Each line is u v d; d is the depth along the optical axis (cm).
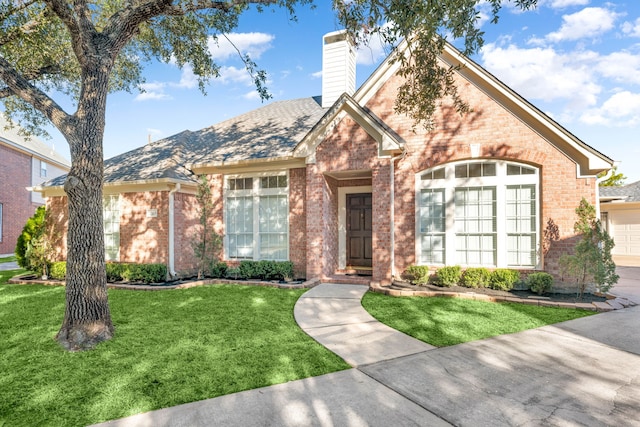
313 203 1024
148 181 1074
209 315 666
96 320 523
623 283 1083
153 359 450
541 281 808
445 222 961
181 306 740
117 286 982
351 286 949
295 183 1104
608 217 2067
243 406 328
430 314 667
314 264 1017
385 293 855
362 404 331
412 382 379
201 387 370
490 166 926
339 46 1327
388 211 952
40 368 426
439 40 609
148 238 1127
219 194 1196
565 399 342
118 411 322
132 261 1151
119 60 1084
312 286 945
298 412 316
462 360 443
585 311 693
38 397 352
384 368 418
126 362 442
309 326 593
